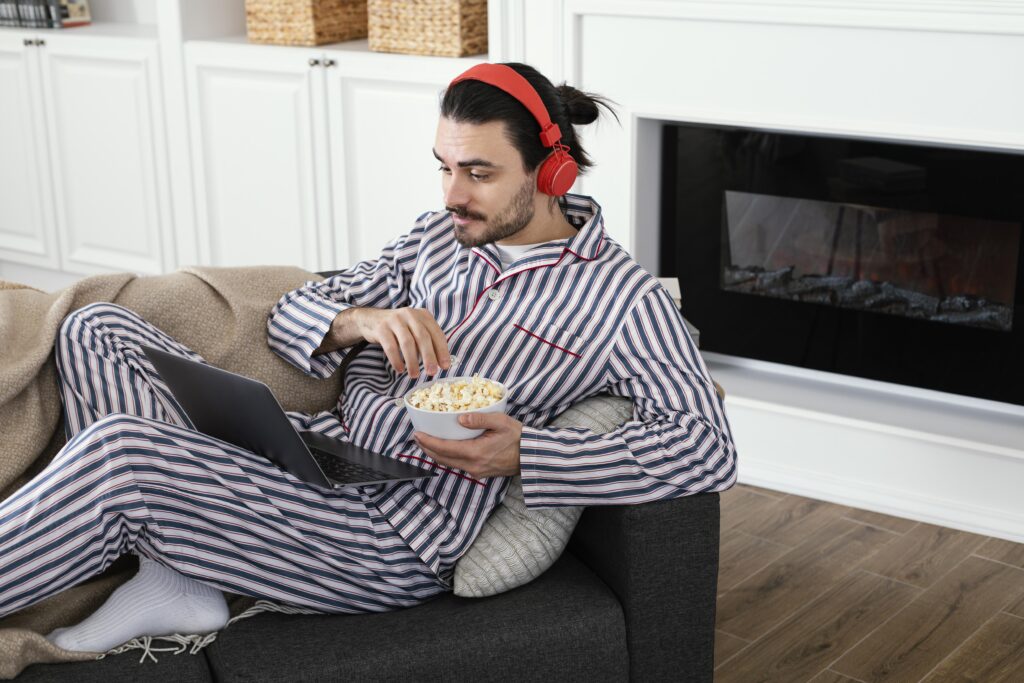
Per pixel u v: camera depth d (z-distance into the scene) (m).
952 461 2.63
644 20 2.74
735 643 2.19
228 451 1.61
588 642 1.59
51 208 4.07
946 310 2.74
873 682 2.07
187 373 1.60
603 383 1.73
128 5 4.16
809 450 2.80
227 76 3.53
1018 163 2.56
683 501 1.60
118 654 1.53
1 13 3.97
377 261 2.02
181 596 1.57
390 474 1.63
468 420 1.55
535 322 1.75
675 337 1.70
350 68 3.28
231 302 1.95
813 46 2.57
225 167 3.62
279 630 1.59
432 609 1.64
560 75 2.87
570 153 1.76
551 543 1.66
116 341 1.79
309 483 1.63
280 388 1.95
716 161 2.92
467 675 1.55
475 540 1.69
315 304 1.90
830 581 2.42
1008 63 2.38
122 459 1.52
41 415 1.76
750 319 3.01
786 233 2.89
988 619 2.27
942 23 2.39
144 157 3.78
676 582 1.62
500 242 1.80
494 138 1.62
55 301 1.85
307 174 3.47
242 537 1.59
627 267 1.75
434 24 3.14
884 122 2.54
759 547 2.56
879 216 2.76
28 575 1.47
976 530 2.62
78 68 3.83
